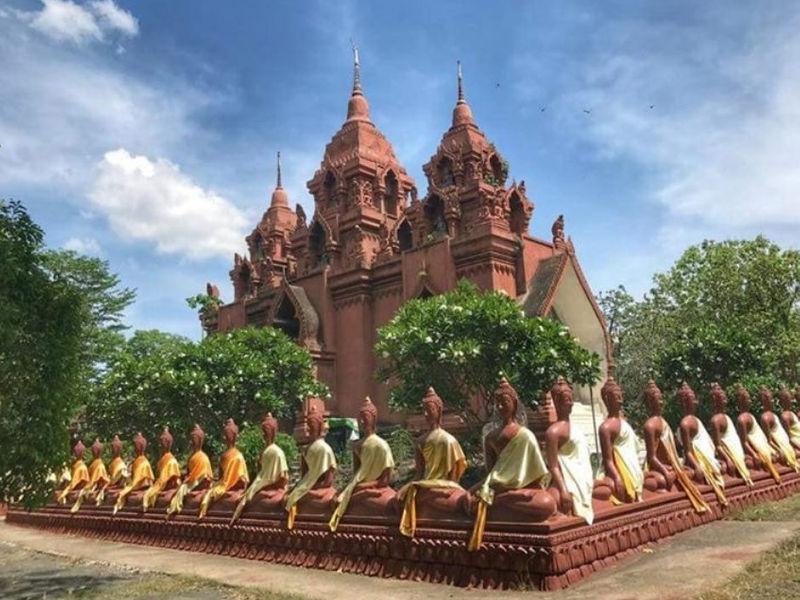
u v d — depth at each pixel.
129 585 11.43
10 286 11.32
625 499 11.02
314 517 12.26
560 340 23.27
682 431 14.05
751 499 14.61
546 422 26.69
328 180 41.41
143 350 49.28
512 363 22.84
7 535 20.69
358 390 34.62
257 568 12.16
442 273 31.62
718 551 9.90
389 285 34.94
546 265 31.89
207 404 28.52
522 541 9.04
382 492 11.34
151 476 18.23
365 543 11.11
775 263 38.31
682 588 7.98
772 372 35.50
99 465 20.38
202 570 12.31
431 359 23.44
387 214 39.69
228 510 14.35
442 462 10.58
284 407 30.02
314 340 35.78
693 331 31.75
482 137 37.28
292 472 25.36
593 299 34.16
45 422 11.54
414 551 10.34
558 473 9.72
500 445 9.84
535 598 8.40
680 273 41.69
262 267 44.19
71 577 12.71
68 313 12.23
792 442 18.98
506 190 34.50
